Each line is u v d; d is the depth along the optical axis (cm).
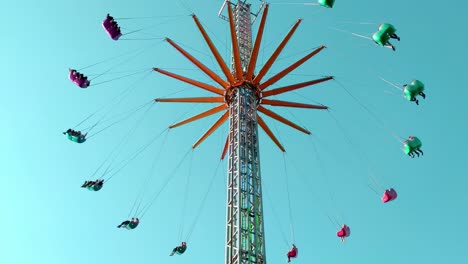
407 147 3225
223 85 3356
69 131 3441
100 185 3481
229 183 2942
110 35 3272
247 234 2709
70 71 3372
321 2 3117
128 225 3381
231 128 3147
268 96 3422
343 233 3347
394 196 3266
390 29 2934
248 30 3797
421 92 3130
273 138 3553
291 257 3095
